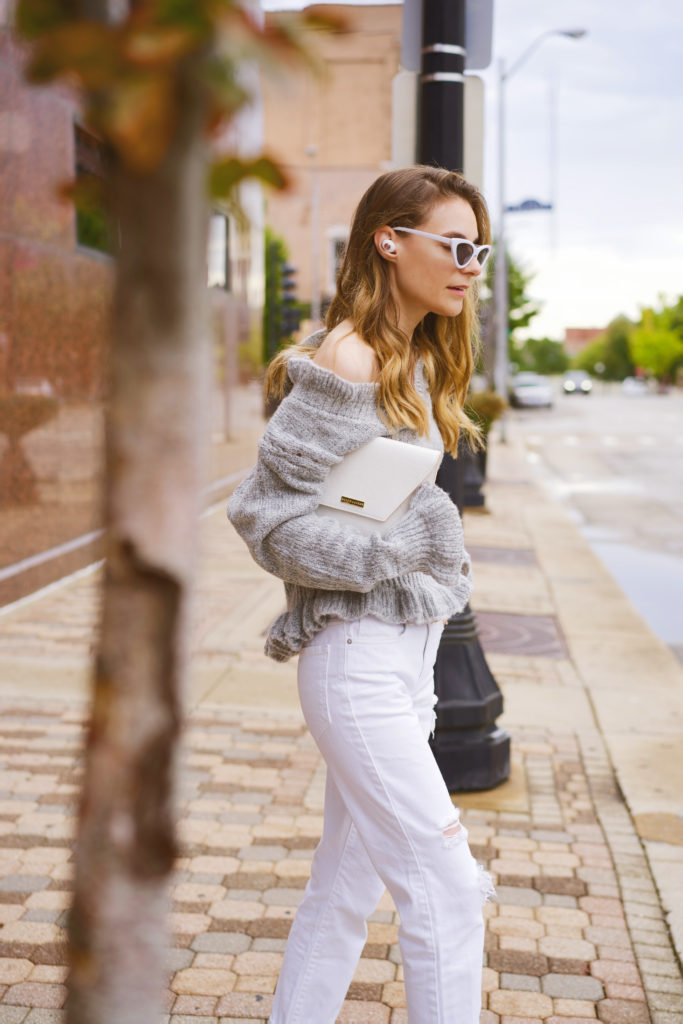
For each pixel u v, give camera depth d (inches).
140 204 22.9
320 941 82.9
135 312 23.1
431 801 72.8
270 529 72.6
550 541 440.5
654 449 1067.9
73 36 22.5
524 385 2185.0
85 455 343.0
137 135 22.0
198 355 23.7
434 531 73.5
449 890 72.5
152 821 26.8
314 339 83.7
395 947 113.7
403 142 157.9
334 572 71.8
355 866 82.1
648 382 4421.8
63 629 258.4
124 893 27.1
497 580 352.5
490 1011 102.1
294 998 83.0
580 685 224.5
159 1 23.0
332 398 73.9
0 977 105.0
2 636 249.6
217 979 106.4
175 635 25.7
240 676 222.7
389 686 73.8
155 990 28.4
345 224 1675.7
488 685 160.9
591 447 1094.4
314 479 73.0
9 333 283.9
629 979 108.3
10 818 144.6
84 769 26.9
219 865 132.4
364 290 79.0
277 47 23.7
